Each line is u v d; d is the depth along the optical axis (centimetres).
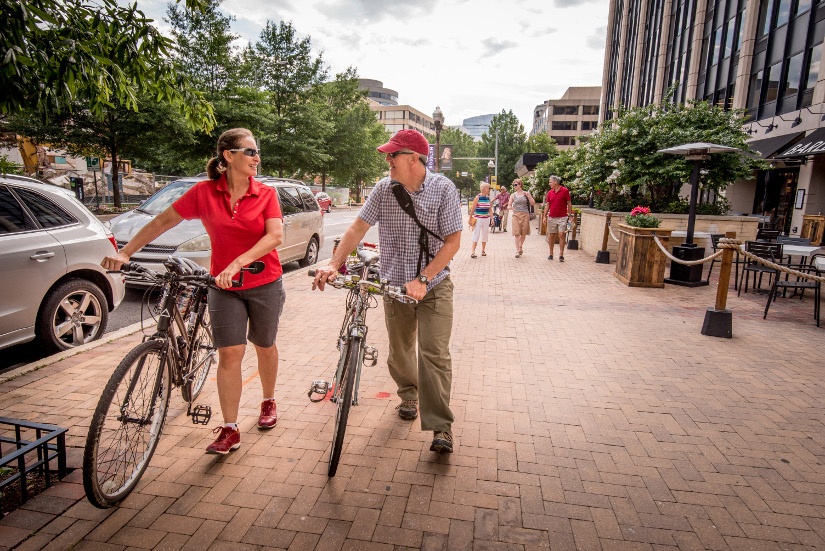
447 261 301
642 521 261
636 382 451
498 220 2233
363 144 4747
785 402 411
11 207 445
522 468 307
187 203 297
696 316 703
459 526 253
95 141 2244
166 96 342
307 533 245
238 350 301
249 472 294
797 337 603
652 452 329
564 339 583
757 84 2223
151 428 288
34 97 254
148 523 248
